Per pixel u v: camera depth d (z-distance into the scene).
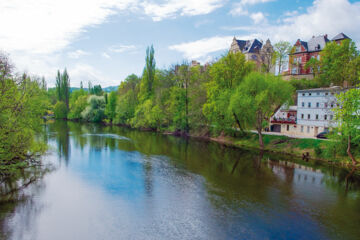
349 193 26.92
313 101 50.97
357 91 33.84
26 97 31.89
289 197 25.62
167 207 22.88
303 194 26.50
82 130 80.50
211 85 60.25
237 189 27.67
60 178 30.34
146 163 38.19
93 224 19.73
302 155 43.25
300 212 22.27
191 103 74.94
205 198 25.03
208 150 50.06
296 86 66.88
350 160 37.12
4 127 25.45
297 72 79.44
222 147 54.03
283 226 19.77
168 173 33.19
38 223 19.73
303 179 31.48
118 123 106.38
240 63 56.62
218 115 57.97
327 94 48.22
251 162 40.00
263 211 22.33
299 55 79.81
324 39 75.62
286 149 47.09
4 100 25.27
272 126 62.41
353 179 31.66
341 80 61.91
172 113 80.94
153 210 22.27
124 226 19.52
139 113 90.06
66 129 81.88
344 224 20.25
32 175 31.36
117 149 48.66
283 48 73.06
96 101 119.94
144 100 94.12
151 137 68.06
